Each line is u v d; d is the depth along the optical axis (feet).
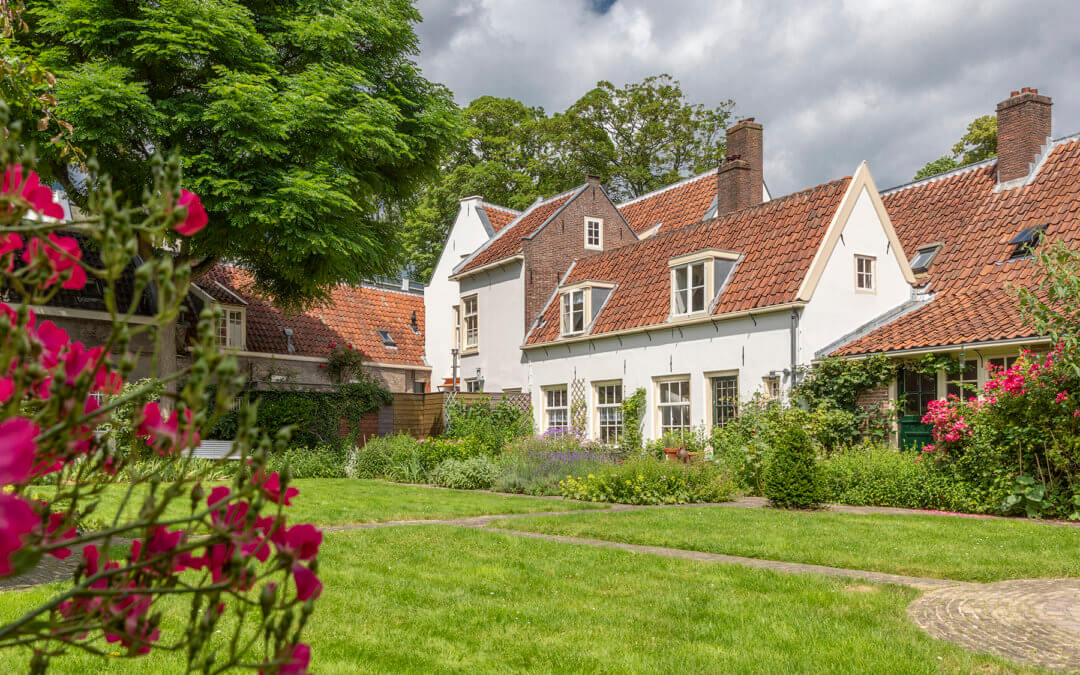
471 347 86.38
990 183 61.31
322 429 72.74
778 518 35.45
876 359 48.85
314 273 58.70
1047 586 21.34
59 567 21.71
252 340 77.36
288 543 4.49
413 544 27.45
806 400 51.67
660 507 41.32
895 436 48.21
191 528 4.59
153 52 49.83
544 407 75.05
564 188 123.75
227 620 16.79
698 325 59.62
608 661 14.65
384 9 60.75
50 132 42.60
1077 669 14.33
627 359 65.87
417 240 121.19
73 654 14.37
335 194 51.34
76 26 49.65
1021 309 40.34
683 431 57.67
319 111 51.55
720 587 20.90
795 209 59.77
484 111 123.65
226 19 50.24
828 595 19.86
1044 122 59.41
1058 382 37.91
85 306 61.82
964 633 16.74
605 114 128.47
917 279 58.18
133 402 4.25
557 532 31.78
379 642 15.70
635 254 73.10
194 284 72.79
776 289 54.65
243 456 4.29
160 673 13.44
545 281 79.10
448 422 71.26
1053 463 37.86
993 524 33.55
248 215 50.19
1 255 4.60
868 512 38.83
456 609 18.37
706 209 83.35
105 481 5.08
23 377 4.04
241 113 48.60
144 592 4.12
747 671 14.10
